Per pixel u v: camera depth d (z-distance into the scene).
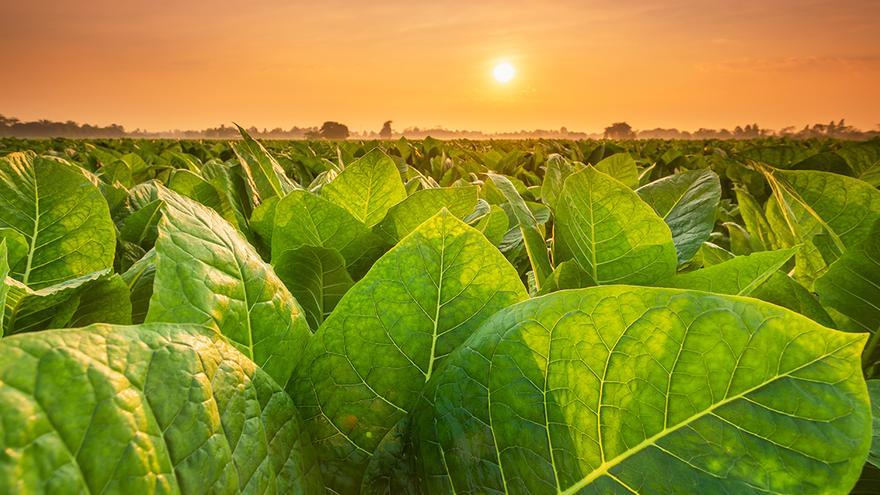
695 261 1.82
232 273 0.79
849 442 0.55
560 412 0.65
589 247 1.24
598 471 0.63
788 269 1.77
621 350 0.63
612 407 0.63
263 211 1.90
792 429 0.57
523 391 0.67
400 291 0.81
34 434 0.40
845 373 0.56
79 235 1.32
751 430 0.58
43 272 1.29
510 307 0.70
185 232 0.77
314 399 0.81
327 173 2.68
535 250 1.30
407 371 0.82
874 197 1.44
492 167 6.77
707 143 18.64
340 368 0.81
